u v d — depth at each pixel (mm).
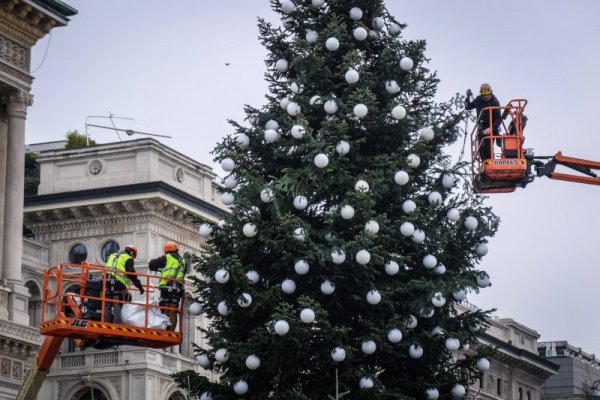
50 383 90562
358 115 43438
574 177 46938
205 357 45062
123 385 89125
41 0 69625
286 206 44031
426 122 45125
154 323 41344
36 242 92312
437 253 44438
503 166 44906
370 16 46594
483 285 45000
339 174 43562
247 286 42625
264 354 42594
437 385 43594
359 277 42719
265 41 47156
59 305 40750
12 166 70125
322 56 45000
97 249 93062
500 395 120188
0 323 67250
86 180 94375
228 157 45062
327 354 42094
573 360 150250
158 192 91750
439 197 44281
